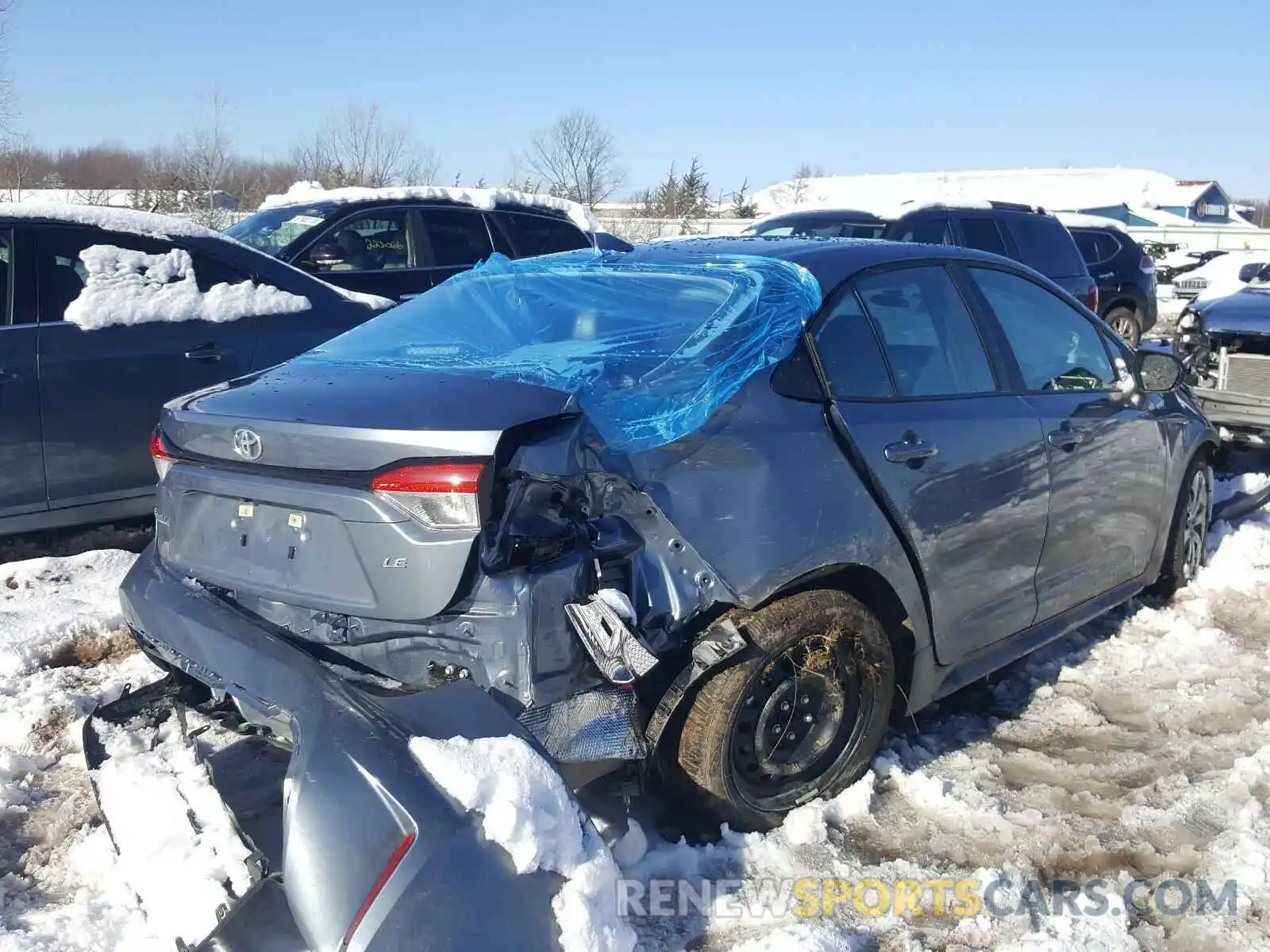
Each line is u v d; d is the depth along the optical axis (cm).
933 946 288
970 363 400
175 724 339
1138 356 476
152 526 600
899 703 376
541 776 248
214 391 333
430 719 254
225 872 269
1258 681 443
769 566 311
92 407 537
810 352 344
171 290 569
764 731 322
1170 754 389
